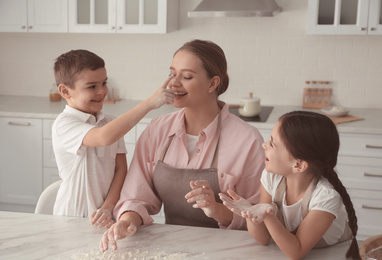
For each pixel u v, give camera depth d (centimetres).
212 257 142
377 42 390
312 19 361
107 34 420
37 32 412
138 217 164
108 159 181
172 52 414
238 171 173
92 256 141
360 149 339
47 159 376
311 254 148
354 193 346
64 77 174
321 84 401
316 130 142
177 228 163
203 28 407
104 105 397
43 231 158
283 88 407
